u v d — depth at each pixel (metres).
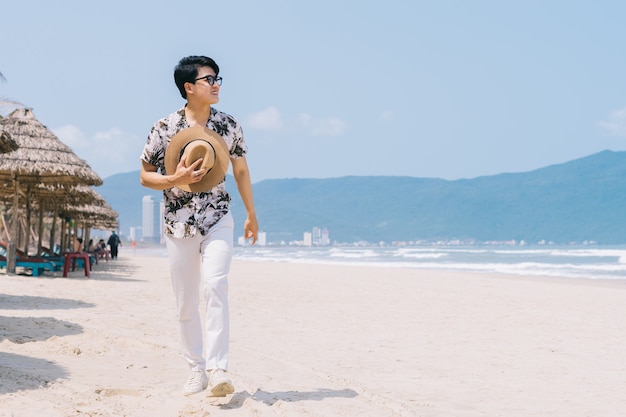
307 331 8.49
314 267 35.03
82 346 6.28
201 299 11.96
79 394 4.36
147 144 4.36
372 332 8.56
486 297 14.94
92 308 9.91
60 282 15.22
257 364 5.91
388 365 6.17
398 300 13.80
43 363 5.45
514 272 33.38
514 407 4.62
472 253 92.31
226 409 4.11
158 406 4.16
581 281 24.36
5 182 19.25
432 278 23.80
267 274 25.72
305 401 4.45
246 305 11.89
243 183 4.55
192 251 4.30
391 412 4.25
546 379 5.65
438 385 5.32
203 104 4.29
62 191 21.39
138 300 11.73
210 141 4.20
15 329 7.11
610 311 11.98
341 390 4.88
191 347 4.45
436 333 8.59
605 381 5.59
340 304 12.62
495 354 6.96
